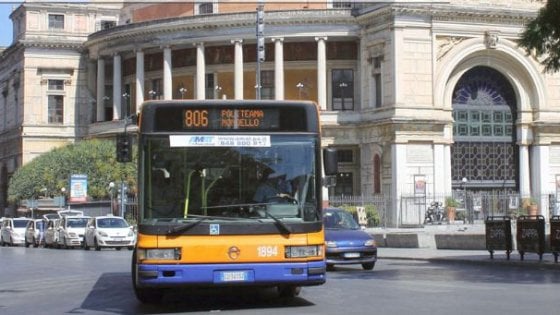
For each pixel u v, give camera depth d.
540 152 67.88
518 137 68.38
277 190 15.17
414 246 38.72
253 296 18.02
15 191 70.50
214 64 72.25
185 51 73.12
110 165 67.50
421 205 59.97
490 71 68.25
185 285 14.56
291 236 14.88
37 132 81.19
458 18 64.69
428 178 63.56
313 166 15.37
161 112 15.27
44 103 81.62
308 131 15.49
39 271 28.41
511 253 31.84
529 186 68.25
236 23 69.44
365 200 59.91
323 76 68.69
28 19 81.38
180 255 14.56
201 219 14.84
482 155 67.81
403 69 63.34
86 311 16.36
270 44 70.56
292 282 14.80
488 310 14.70
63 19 82.50
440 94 64.31
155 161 15.10
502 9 65.12
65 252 44.25
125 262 32.53
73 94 82.31
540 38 25.80
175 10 78.31
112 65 80.12
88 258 36.53
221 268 14.60
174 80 74.38
